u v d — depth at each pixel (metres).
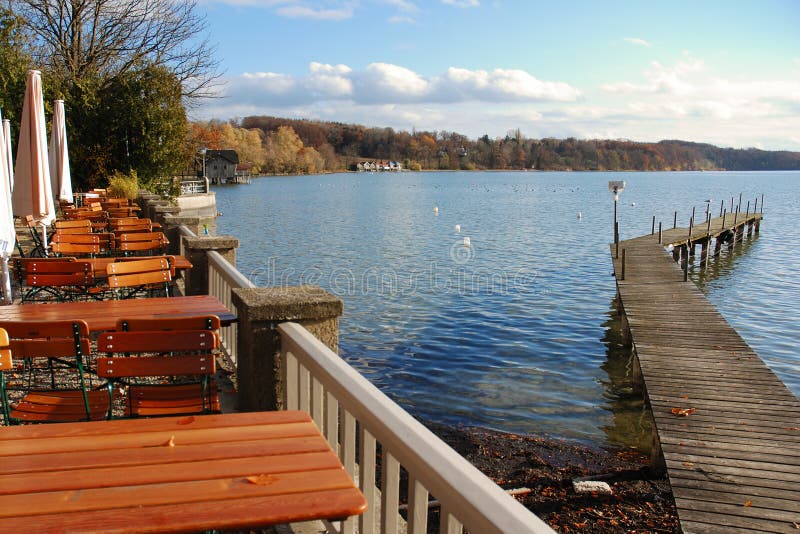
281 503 1.79
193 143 29.97
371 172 196.12
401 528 3.73
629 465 8.61
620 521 6.94
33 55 27.16
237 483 1.90
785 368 15.22
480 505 1.77
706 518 5.83
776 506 6.00
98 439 2.21
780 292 25.39
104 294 8.68
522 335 16.41
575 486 7.76
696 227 36.66
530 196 92.56
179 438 2.23
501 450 9.16
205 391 3.59
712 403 8.81
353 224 48.84
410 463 2.26
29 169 9.77
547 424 10.38
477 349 14.99
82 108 26.45
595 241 39.06
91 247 8.62
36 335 3.42
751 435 7.69
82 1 28.31
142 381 5.43
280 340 3.80
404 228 46.19
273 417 2.45
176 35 29.00
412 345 15.16
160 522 1.67
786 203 82.19
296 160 172.00
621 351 15.10
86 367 5.47
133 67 28.66
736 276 29.42
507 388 12.27
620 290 17.91
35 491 1.83
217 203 71.44
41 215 9.83
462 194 96.06
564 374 13.30
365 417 2.66
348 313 18.33
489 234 42.75
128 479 1.92
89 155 26.62
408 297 20.98
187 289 7.64
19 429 2.30
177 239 11.00
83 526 1.65
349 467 2.93
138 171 27.20
